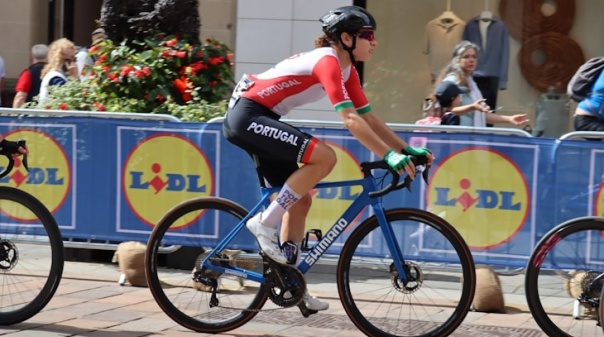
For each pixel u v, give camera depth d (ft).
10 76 65.62
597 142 35.22
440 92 41.86
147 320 32.30
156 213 39.24
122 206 39.60
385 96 56.80
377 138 27.45
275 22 53.31
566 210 35.78
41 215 31.14
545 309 30.27
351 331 31.37
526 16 55.26
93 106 43.39
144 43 44.55
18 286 31.12
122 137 39.37
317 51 28.27
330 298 36.76
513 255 36.42
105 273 41.29
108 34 45.47
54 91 44.21
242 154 38.19
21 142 31.01
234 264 30.42
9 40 65.62
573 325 29.94
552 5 55.06
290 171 29.71
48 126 40.01
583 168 35.50
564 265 30.60
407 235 30.71
